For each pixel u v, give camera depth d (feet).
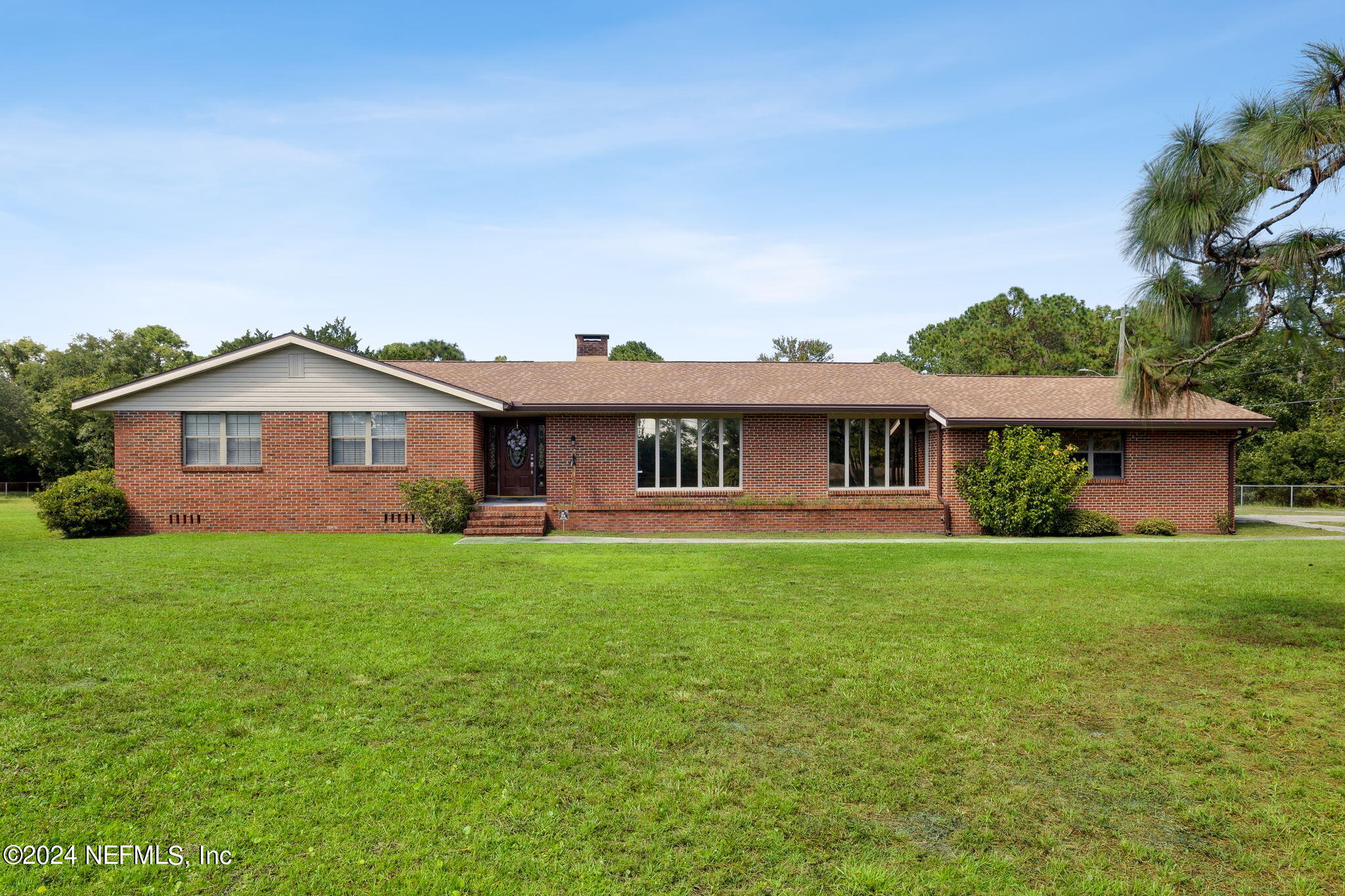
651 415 67.77
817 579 38.65
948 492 65.77
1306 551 51.42
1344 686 21.85
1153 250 22.80
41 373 182.19
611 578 38.81
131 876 12.67
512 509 63.41
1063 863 13.37
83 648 24.66
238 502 63.26
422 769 16.40
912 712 19.76
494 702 20.20
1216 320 24.43
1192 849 13.79
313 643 25.43
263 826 14.19
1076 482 63.26
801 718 19.35
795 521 65.21
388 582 36.99
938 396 70.95
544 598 33.27
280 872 12.86
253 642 25.53
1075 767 16.84
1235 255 22.71
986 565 43.78
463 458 64.13
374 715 19.29
